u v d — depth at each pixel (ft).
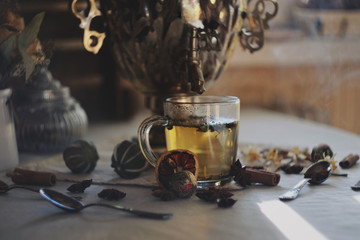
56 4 3.38
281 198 1.52
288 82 4.39
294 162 1.99
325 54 4.36
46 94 2.31
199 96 1.74
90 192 1.66
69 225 1.35
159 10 1.75
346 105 4.52
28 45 1.88
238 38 1.98
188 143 1.61
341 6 4.31
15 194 1.65
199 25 1.69
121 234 1.28
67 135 2.32
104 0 1.86
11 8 1.99
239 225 1.32
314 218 1.37
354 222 1.33
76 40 3.50
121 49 1.91
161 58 1.86
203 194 1.54
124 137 2.62
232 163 1.67
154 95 2.05
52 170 1.95
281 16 4.44
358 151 2.20
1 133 1.99
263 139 2.58
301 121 3.19
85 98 3.67
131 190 1.69
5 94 1.98
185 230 1.29
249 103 4.36
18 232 1.30
